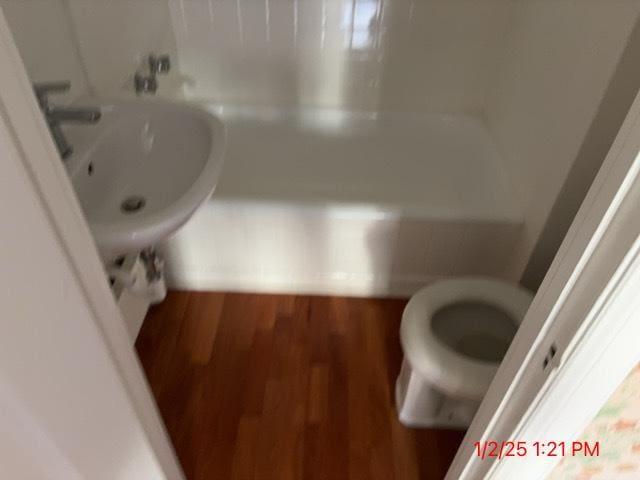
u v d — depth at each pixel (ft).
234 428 5.29
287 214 5.83
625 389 2.39
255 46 7.45
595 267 1.92
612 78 4.20
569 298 2.08
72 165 3.92
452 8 6.91
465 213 5.83
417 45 7.29
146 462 3.42
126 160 4.54
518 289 5.11
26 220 1.89
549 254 5.49
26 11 4.03
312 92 7.87
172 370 5.78
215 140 4.31
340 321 6.33
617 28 4.13
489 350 5.06
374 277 6.45
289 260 6.30
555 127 5.20
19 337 1.96
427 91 7.74
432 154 7.68
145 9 6.23
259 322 6.29
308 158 7.73
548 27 5.56
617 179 1.73
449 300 4.99
